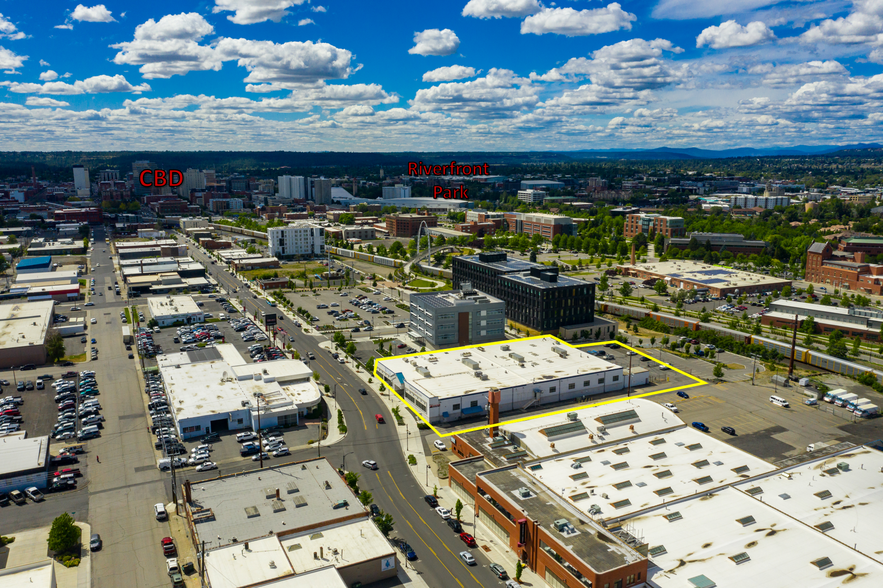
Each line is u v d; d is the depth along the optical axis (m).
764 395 189.38
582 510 111.56
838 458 131.25
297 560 100.31
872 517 110.38
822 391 191.12
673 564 97.00
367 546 104.88
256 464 142.88
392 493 131.50
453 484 133.88
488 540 116.69
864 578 93.12
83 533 116.75
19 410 172.75
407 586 102.56
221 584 92.69
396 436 158.38
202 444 151.75
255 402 166.50
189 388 176.25
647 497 115.88
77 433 158.12
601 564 93.88
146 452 148.75
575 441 138.75
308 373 191.88
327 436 158.38
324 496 117.94
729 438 159.12
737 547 100.69
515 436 141.00
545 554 103.25
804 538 102.62
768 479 122.94
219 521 108.94
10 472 129.62
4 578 95.81
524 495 115.12
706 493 116.88
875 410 176.38
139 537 115.62
